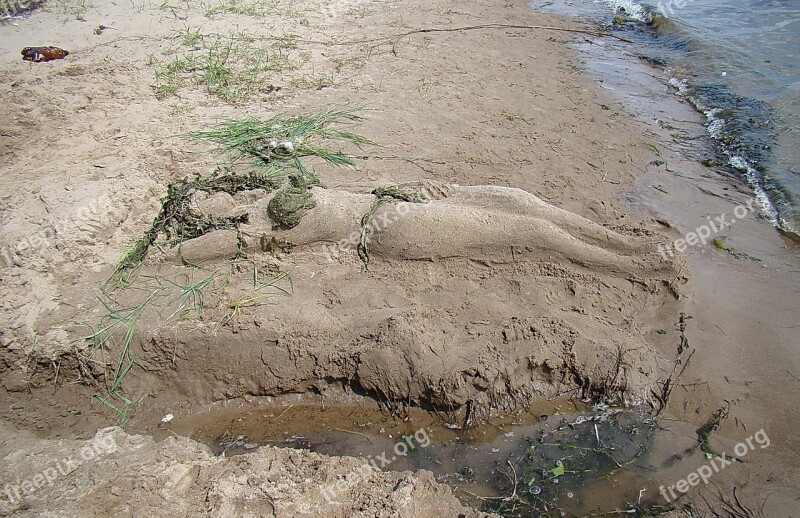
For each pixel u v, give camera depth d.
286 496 3.52
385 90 8.67
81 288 5.01
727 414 4.25
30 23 10.92
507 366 4.47
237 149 6.90
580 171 6.83
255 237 5.32
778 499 3.72
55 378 4.61
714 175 6.89
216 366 4.65
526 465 4.10
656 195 6.48
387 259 5.29
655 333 4.84
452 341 4.62
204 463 3.81
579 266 5.24
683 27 11.15
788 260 5.62
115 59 9.37
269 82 8.79
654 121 8.08
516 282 5.13
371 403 4.56
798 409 4.25
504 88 8.84
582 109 8.30
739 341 4.76
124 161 6.48
